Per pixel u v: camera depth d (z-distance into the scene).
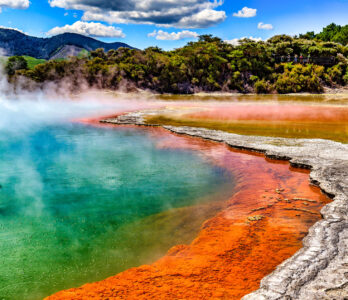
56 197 10.07
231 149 16.12
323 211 7.69
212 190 10.41
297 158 12.91
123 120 27.45
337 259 5.43
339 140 16.86
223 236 6.83
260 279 5.13
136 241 6.92
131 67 70.56
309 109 34.69
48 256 6.36
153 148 16.95
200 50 76.81
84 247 6.72
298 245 6.30
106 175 12.37
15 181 11.73
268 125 23.16
